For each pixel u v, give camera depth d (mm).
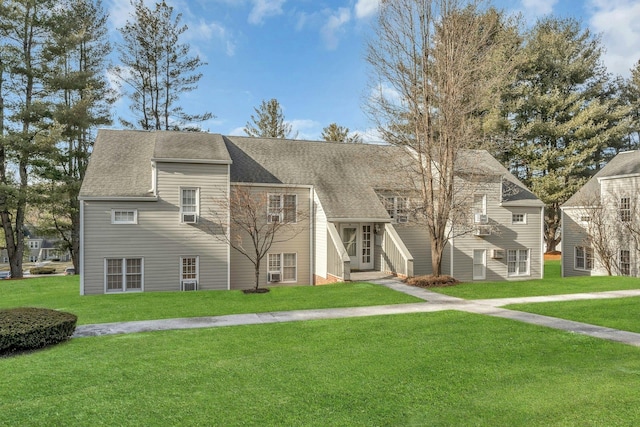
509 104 32531
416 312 11188
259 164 20266
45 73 24047
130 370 6586
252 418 4879
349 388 5797
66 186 23641
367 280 17219
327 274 18172
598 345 7957
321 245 18969
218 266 17766
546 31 35906
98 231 16312
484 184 21031
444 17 15773
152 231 16938
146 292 15570
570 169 32062
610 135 34156
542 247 22844
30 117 23047
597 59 35906
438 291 14531
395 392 5656
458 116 16078
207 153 17891
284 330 9203
